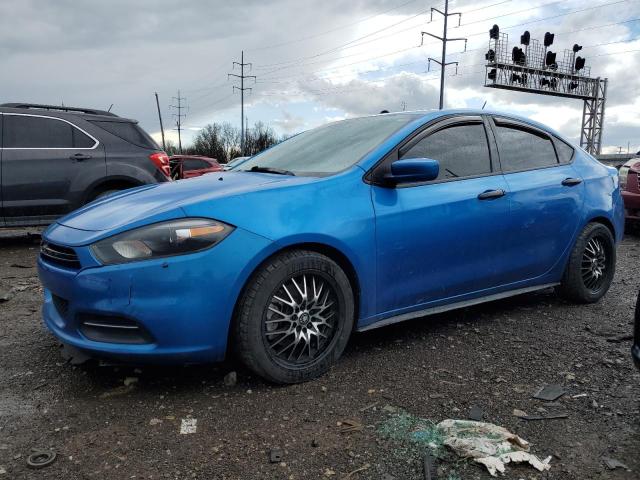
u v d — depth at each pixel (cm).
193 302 271
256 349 287
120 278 266
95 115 745
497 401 284
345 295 314
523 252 403
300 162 373
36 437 251
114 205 320
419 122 369
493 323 410
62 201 710
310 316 304
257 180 336
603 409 275
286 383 301
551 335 383
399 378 312
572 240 437
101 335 279
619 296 491
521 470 225
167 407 278
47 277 295
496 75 3328
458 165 377
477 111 407
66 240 286
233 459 234
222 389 297
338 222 309
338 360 337
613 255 472
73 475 223
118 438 250
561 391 294
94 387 301
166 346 272
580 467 227
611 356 344
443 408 276
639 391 294
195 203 284
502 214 384
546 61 3472
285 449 241
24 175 689
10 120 691
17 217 695
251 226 284
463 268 369
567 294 451
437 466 228
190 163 1952
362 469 226
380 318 338
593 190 452
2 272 599
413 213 339
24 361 338
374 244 323
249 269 280
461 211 361
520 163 415
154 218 276
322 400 285
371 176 334
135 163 752
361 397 288
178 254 270
